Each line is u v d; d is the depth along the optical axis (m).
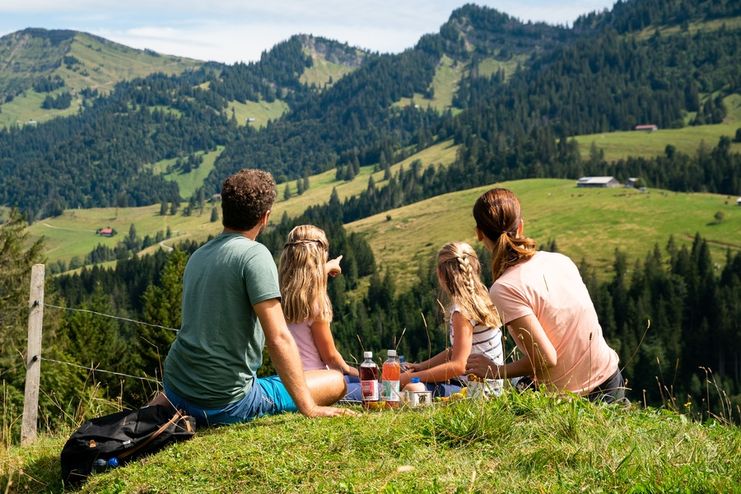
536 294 5.51
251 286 5.70
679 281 171.75
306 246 6.90
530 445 4.88
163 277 60.62
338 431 5.41
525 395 5.49
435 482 4.32
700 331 147.50
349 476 4.68
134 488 5.04
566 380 5.64
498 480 4.35
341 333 132.88
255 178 5.98
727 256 178.38
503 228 5.77
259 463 5.00
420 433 5.25
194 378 5.87
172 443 5.67
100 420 5.64
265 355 38.53
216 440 5.55
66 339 50.56
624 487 4.17
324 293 6.93
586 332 5.57
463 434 5.12
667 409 5.83
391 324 138.62
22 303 42.75
